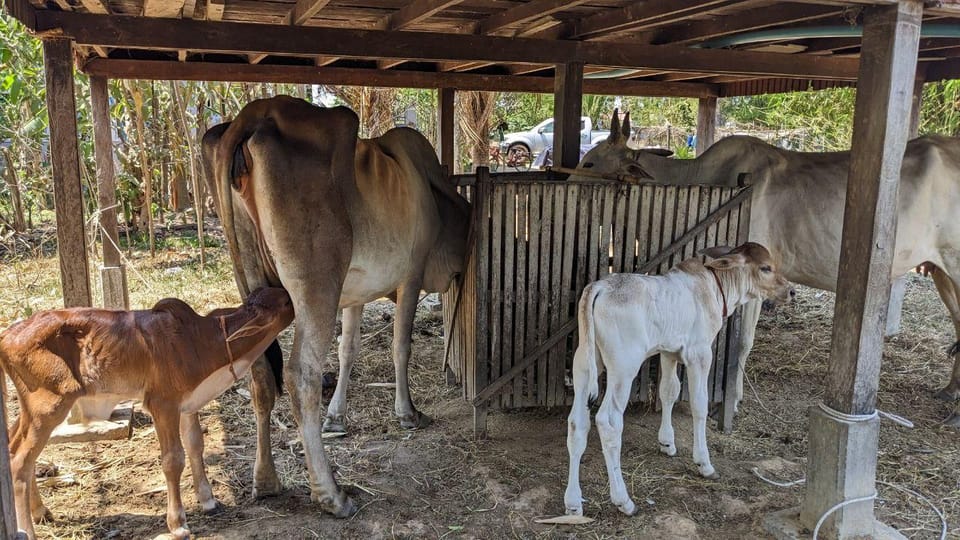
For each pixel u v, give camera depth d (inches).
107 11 155.7
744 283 145.3
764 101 609.9
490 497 136.8
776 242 179.3
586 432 129.9
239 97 423.2
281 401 183.5
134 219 412.2
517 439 163.2
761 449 160.1
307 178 122.3
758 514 131.9
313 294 125.0
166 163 406.0
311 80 260.2
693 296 139.1
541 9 157.6
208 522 126.3
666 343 136.7
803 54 219.9
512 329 157.5
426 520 128.8
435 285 173.3
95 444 154.9
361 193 135.7
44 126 343.6
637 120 782.5
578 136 199.0
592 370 127.6
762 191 178.2
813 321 261.4
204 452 154.3
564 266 157.0
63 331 108.9
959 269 176.9
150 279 307.0
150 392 112.4
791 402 188.2
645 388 169.6
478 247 152.2
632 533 125.5
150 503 132.0
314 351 126.2
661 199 158.2
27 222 425.1
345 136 128.9
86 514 127.5
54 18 149.2
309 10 152.5
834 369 118.3
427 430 167.5
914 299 287.1
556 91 200.1
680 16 154.4
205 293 288.0
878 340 114.6
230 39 165.2
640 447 159.2
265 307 120.3
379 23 197.0
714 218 161.3
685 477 145.3
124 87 338.6
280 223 121.2
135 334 110.3
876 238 110.3
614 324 128.3
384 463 150.2
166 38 160.4
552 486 141.3
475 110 416.2
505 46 186.7
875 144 108.4
